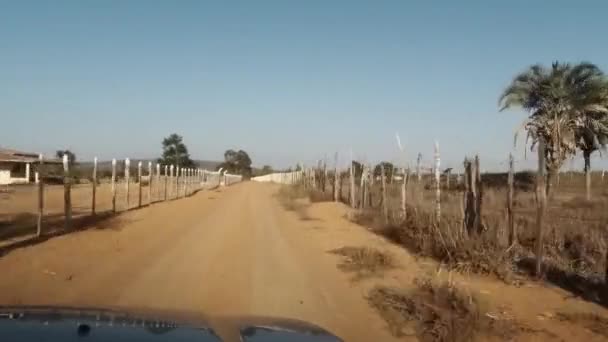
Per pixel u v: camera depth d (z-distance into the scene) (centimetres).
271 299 907
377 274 1102
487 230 1255
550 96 2906
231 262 1251
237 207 3225
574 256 1221
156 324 300
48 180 5412
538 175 1048
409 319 779
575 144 3011
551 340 704
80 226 1800
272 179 11650
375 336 721
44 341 242
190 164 9894
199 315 366
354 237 1730
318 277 1096
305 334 346
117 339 256
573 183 4372
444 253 1237
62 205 2861
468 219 1361
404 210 1781
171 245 1495
